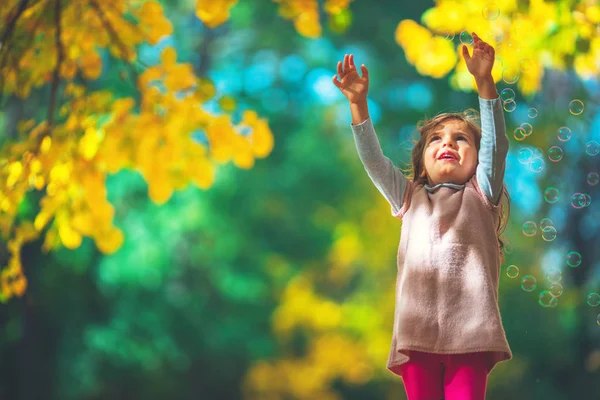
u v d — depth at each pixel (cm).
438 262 321
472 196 329
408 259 326
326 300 1970
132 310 1689
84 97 576
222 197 1975
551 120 1312
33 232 600
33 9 585
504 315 1631
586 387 1633
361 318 1828
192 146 582
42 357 1573
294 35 2331
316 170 2220
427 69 577
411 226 332
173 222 1727
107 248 591
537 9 552
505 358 315
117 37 600
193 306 1862
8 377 1544
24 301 1462
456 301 316
